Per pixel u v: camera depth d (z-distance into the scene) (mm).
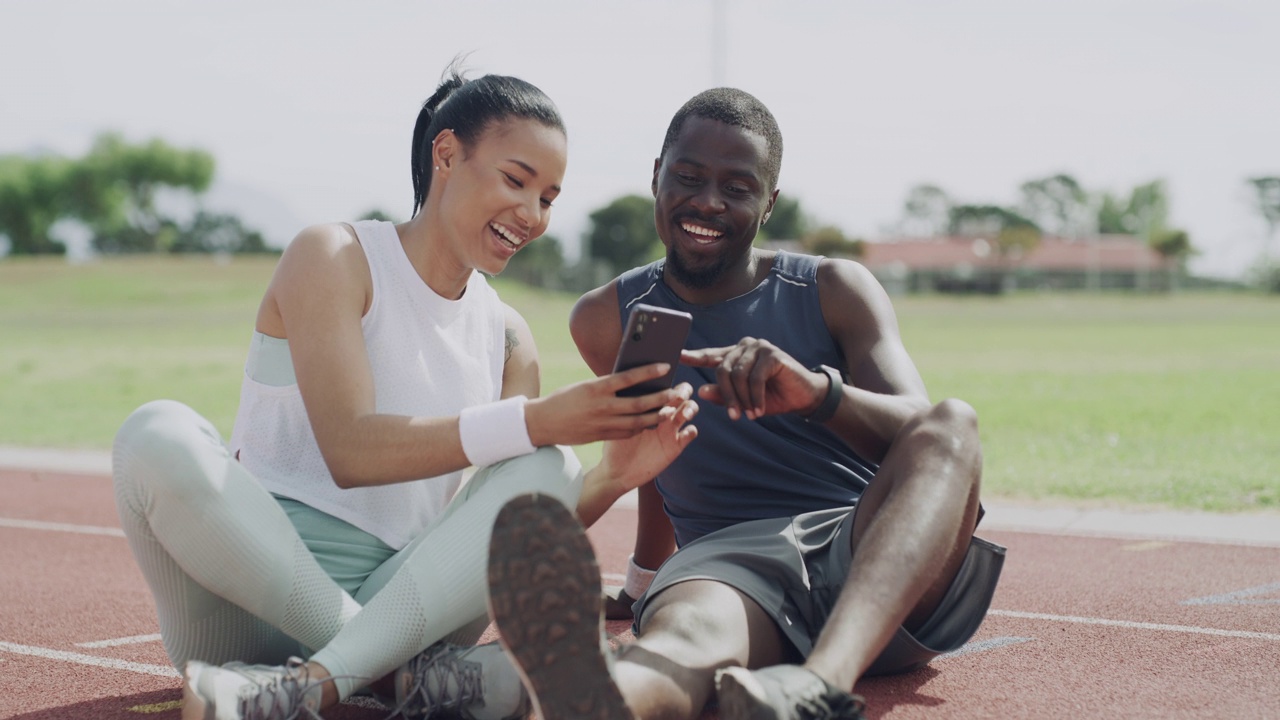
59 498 6934
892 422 2449
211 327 33656
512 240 2609
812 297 2916
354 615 2408
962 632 2633
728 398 2350
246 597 2330
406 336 2596
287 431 2600
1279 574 4543
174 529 2260
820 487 2859
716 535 2756
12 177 88562
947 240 94500
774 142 2916
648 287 3080
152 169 94000
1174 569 4668
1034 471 7422
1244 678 2977
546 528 1855
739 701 1874
